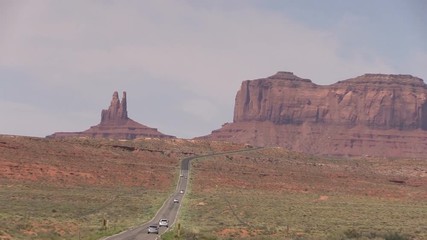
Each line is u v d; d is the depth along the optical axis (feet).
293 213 410.93
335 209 455.22
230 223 334.44
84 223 298.76
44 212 334.44
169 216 361.10
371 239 269.23
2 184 476.95
